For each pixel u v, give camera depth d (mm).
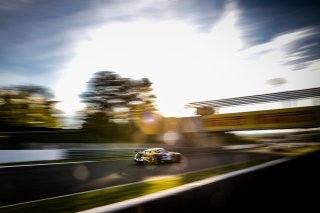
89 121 40469
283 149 33812
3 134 25125
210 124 35188
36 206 5582
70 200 6102
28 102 38062
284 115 30406
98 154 19969
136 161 14680
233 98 33781
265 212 3668
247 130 33219
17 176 9602
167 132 38438
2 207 5637
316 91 29500
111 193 6891
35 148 19297
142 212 1910
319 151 6984
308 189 5582
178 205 2234
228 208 2908
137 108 44656
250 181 3406
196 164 15242
